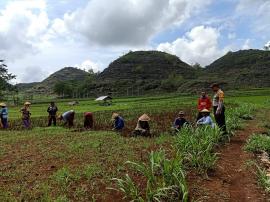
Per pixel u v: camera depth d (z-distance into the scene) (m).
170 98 87.69
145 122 18.95
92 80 189.00
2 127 25.41
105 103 71.00
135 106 52.38
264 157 13.12
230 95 81.88
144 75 191.25
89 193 9.17
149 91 161.00
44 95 181.25
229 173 10.95
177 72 199.00
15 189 9.50
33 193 9.18
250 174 10.93
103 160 12.18
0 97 115.31
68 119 25.38
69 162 12.13
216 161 11.97
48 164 12.05
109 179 9.95
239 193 9.42
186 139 12.49
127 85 172.38
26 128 25.25
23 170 11.36
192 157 11.08
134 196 8.53
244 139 16.36
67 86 160.88
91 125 23.95
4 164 12.23
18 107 70.25
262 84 147.25
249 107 33.72
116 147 14.36
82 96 154.62
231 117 21.38
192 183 9.83
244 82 155.12
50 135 19.08
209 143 12.20
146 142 15.45
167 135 17.78
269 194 9.39
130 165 11.40
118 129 21.42
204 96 19.28
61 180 9.91
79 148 14.41
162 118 29.39
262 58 199.25
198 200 8.68
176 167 9.22
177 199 8.56
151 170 9.39
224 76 175.88
